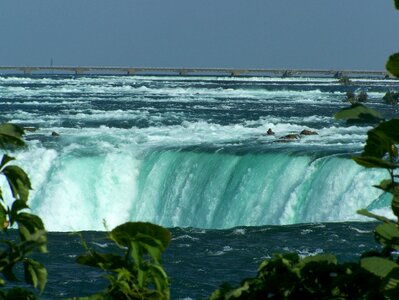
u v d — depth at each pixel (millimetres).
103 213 90750
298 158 82750
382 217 11922
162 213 89250
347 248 63719
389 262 10875
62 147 100938
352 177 77625
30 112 173750
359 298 11930
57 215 90000
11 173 11578
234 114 174125
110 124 143750
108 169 92688
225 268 59312
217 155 88688
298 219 79688
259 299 12219
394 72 10781
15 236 58750
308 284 12078
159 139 110688
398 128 11031
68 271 57875
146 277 11133
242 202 83688
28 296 11219
